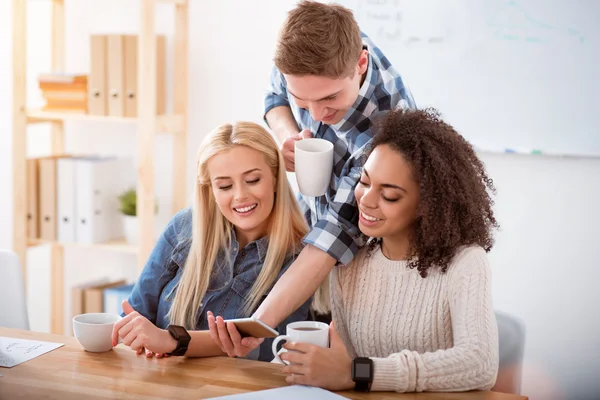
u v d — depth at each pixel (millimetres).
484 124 3049
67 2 3541
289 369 1606
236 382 1623
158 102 3277
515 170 3047
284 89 2338
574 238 3002
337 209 1890
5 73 3672
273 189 2043
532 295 3074
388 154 1696
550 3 2920
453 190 1688
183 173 3365
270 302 1836
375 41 3129
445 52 3053
